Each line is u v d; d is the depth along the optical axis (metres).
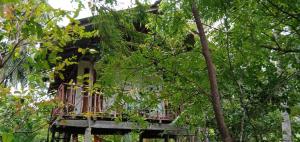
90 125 11.43
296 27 6.47
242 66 6.71
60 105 6.86
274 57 6.88
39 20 4.76
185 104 7.95
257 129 6.84
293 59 6.73
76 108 11.09
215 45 6.71
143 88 7.14
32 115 6.55
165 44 7.02
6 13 4.14
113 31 5.30
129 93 7.20
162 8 6.26
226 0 5.57
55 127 11.59
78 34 5.63
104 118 11.59
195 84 6.84
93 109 11.45
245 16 6.01
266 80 6.72
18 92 5.79
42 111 6.55
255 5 5.97
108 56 5.73
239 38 6.18
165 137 12.95
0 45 4.50
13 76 11.34
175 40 7.09
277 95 6.66
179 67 6.89
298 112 9.37
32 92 5.94
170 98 7.51
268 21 6.23
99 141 13.01
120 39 5.46
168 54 6.86
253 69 6.69
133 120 7.71
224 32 6.25
